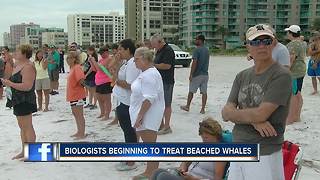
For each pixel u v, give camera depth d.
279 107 2.79
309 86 14.61
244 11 117.44
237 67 27.86
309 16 117.75
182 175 3.97
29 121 6.00
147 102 4.70
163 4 141.75
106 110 9.00
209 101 11.38
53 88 13.95
